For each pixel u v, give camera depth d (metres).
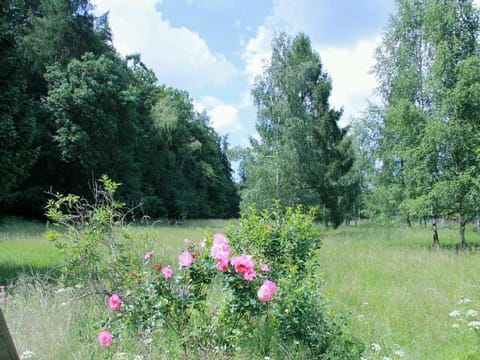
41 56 28.42
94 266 5.46
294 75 23.16
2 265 9.76
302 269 4.88
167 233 17.86
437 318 5.92
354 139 23.31
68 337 4.11
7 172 10.82
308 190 24.62
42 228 21.12
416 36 19.62
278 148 22.67
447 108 16.72
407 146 17.98
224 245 3.68
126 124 31.30
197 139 58.16
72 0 30.39
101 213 5.70
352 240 18.98
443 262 11.45
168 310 3.57
